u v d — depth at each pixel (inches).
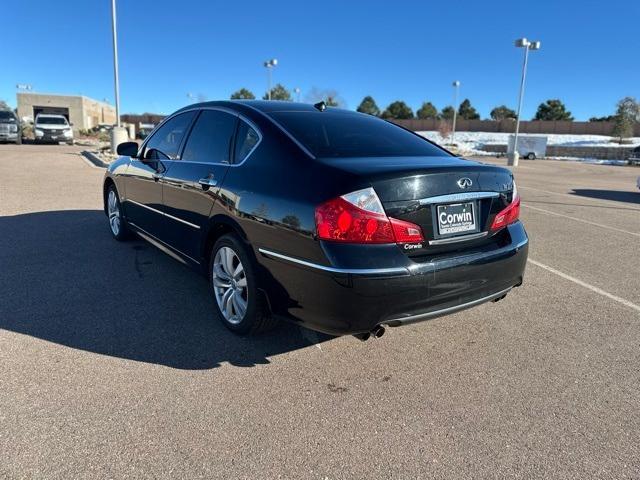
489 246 124.6
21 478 83.0
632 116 2306.8
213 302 161.8
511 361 129.6
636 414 107.0
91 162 648.4
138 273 189.0
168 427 97.9
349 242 104.4
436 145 152.7
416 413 105.6
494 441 96.9
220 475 85.5
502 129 3125.0
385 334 143.9
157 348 130.1
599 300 177.6
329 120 144.6
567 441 97.3
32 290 167.9
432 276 109.9
